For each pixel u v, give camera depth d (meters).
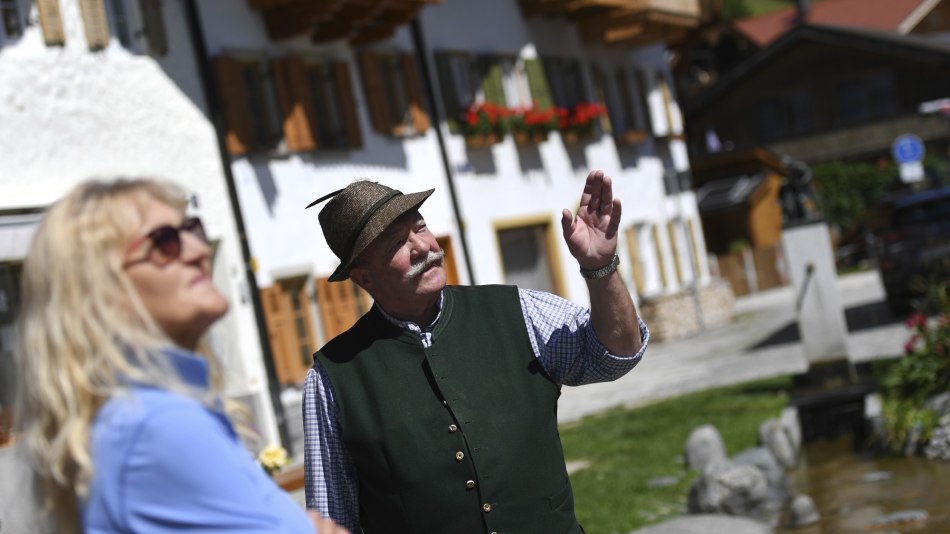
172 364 2.13
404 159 19.97
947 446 10.20
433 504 3.63
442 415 3.67
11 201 12.19
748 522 7.97
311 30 17.88
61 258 2.11
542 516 3.66
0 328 11.56
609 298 3.62
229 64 15.70
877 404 11.80
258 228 16.02
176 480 2.04
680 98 53.09
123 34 14.22
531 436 3.69
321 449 3.79
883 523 8.47
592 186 3.59
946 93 49.25
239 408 2.33
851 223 46.09
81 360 2.07
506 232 23.33
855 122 49.41
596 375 3.78
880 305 25.30
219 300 2.24
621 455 12.03
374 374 3.73
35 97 12.78
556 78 25.80
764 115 52.34
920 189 46.38
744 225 43.00
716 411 13.63
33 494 2.13
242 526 2.07
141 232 2.16
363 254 3.73
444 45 21.98
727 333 26.86
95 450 2.04
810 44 51.22
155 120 14.42
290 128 16.89
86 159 13.30
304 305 16.81
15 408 2.14
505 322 3.80
